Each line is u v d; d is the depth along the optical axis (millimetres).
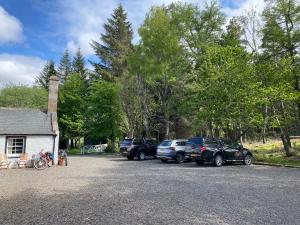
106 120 40875
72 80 49688
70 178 15477
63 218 7953
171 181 14133
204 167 20484
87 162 25312
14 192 11648
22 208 9062
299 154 26469
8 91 55125
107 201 9969
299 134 47344
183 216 8086
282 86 24109
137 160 27484
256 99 24328
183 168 19844
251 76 25531
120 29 50219
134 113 38938
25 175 16938
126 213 8438
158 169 19297
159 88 36281
